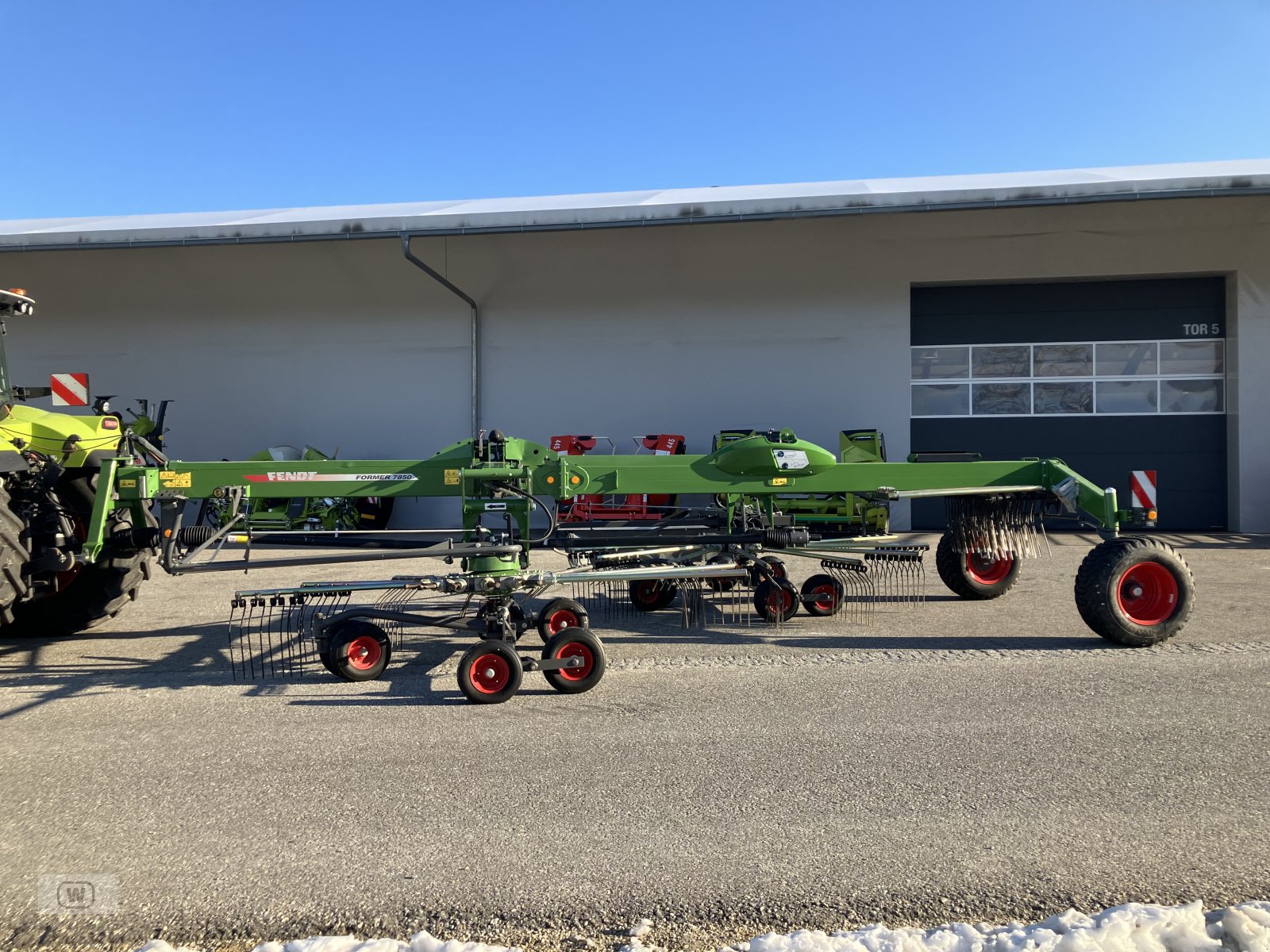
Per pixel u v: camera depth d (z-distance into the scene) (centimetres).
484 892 242
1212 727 365
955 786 308
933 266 1306
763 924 225
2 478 502
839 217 1205
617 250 1322
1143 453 1312
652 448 1307
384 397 1420
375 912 233
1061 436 1327
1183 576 511
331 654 459
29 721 402
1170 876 244
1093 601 506
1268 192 1046
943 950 208
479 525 500
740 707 408
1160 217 1204
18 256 1365
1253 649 505
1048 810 288
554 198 1481
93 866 260
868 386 1330
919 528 1323
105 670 502
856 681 448
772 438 711
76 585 589
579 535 542
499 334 1398
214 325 1444
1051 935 212
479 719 397
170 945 221
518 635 470
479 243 1309
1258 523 1262
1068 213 1204
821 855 260
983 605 675
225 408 1445
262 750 358
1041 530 607
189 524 1366
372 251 1343
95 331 1460
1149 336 1310
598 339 1380
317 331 1429
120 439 592
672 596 679
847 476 536
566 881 247
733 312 1354
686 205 1139
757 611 609
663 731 374
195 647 563
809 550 632
